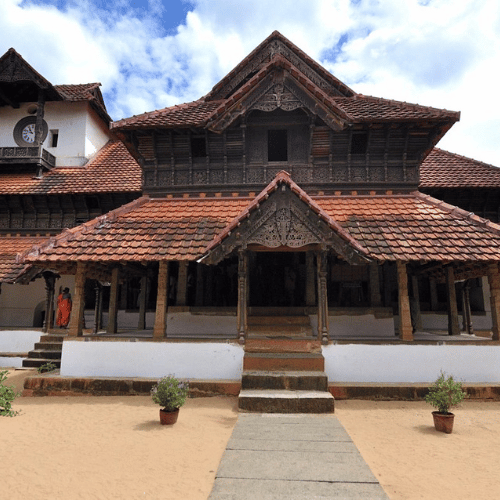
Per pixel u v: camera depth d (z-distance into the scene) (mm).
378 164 11867
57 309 15398
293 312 11914
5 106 20062
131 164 18594
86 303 16969
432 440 5965
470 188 14617
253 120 11969
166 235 9906
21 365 14039
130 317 15898
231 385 8492
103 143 22234
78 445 5621
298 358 8578
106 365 9180
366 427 6594
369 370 8766
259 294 13047
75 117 20016
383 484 4438
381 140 11695
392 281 14211
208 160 12172
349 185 11727
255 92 11406
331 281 12898
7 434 6133
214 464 4926
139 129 11703
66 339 9320
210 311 12297
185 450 5402
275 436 5949
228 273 13445
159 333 9352
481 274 10047
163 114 12156
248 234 8680
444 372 8711
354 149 12031
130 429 6375
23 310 17094
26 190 16641
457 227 9695
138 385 8727
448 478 4609
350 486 4297
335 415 7223
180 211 11188
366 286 12781
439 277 13062
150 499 4043
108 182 16812
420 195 11414
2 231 17219
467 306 12188
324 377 8016
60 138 19797
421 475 4695
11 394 6977
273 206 8742
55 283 16922
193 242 9531
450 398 6625
